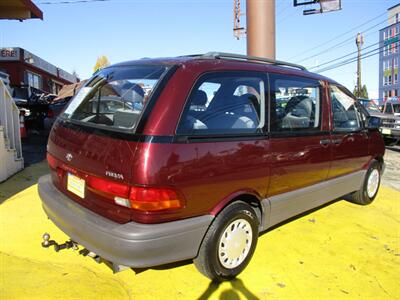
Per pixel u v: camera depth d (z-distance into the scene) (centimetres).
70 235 312
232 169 316
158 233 271
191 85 303
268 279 343
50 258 363
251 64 365
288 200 384
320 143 420
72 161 320
